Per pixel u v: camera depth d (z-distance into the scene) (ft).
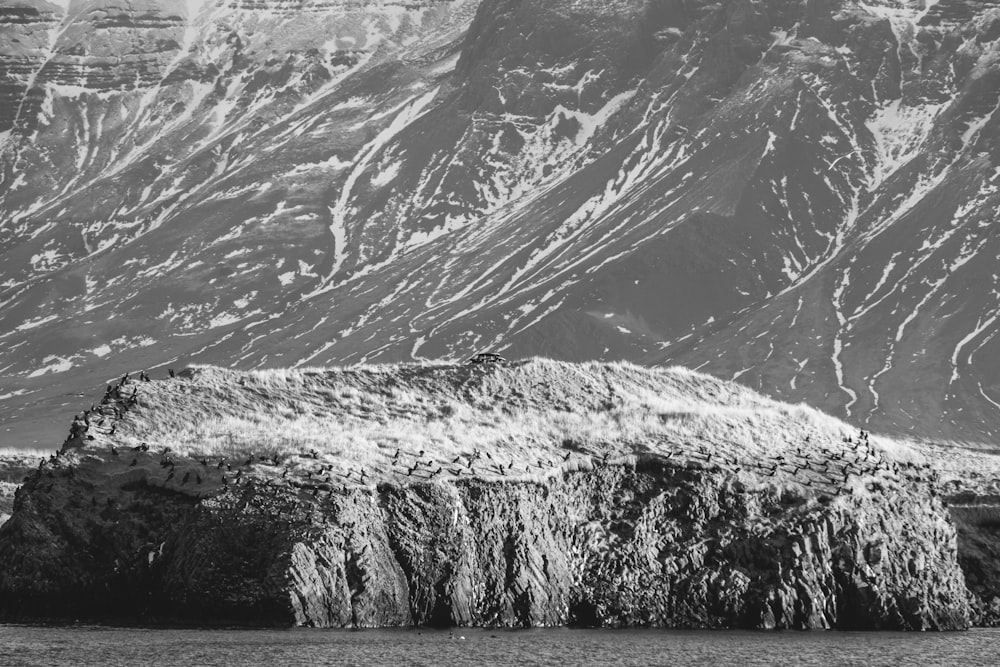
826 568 328.49
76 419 321.11
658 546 324.80
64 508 295.28
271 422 337.52
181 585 285.02
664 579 320.50
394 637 279.28
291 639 270.87
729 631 314.14
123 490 300.20
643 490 332.39
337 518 291.79
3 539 291.99
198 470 303.89
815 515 332.19
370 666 250.78
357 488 299.38
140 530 294.46
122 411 328.90
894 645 300.61
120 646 261.65
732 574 322.34
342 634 278.87
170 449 311.27
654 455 339.98
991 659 283.18
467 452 329.93
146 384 343.67
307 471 302.04
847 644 300.20
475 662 259.60
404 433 336.49
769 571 324.60
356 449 317.63
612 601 314.96
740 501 333.42
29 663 246.27
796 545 326.44
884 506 345.10
